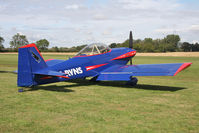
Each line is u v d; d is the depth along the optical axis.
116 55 9.46
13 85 7.91
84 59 8.14
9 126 3.59
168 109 4.71
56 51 76.62
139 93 6.60
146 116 4.20
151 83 9.02
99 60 8.66
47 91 6.83
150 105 5.05
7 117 4.08
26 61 6.45
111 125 3.68
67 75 7.55
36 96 6.02
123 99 5.70
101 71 8.73
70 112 4.43
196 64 22.67
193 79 10.60
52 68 7.13
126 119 4.00
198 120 3.97
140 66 8.23
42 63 6.84
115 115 4.25
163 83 9.03
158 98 5.84
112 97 5.95
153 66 7.88
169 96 6.12
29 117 4.09
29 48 6.51
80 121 3.88
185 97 5.98
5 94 6.26
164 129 3.51
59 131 3.39
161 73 6.96
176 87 7.85
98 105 5.03
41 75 6.77
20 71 6.37
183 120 3.97
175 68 7.02
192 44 79.94
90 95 6.24
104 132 3.37
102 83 8.97
